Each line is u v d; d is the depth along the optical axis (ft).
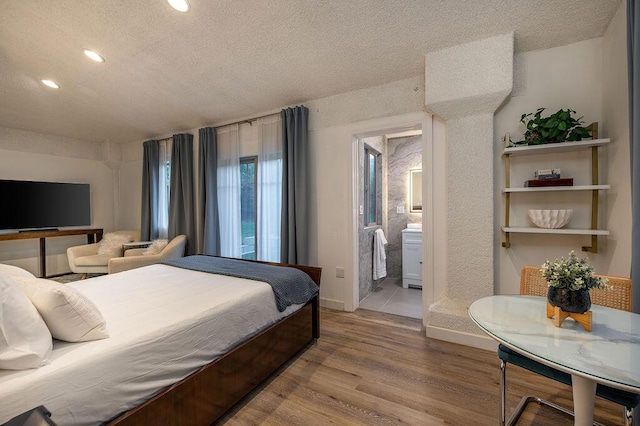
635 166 4.12
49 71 8.30
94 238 16.03
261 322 5.90
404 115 8.91
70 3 5.62
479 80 7.00
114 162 16.53
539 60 7.19
